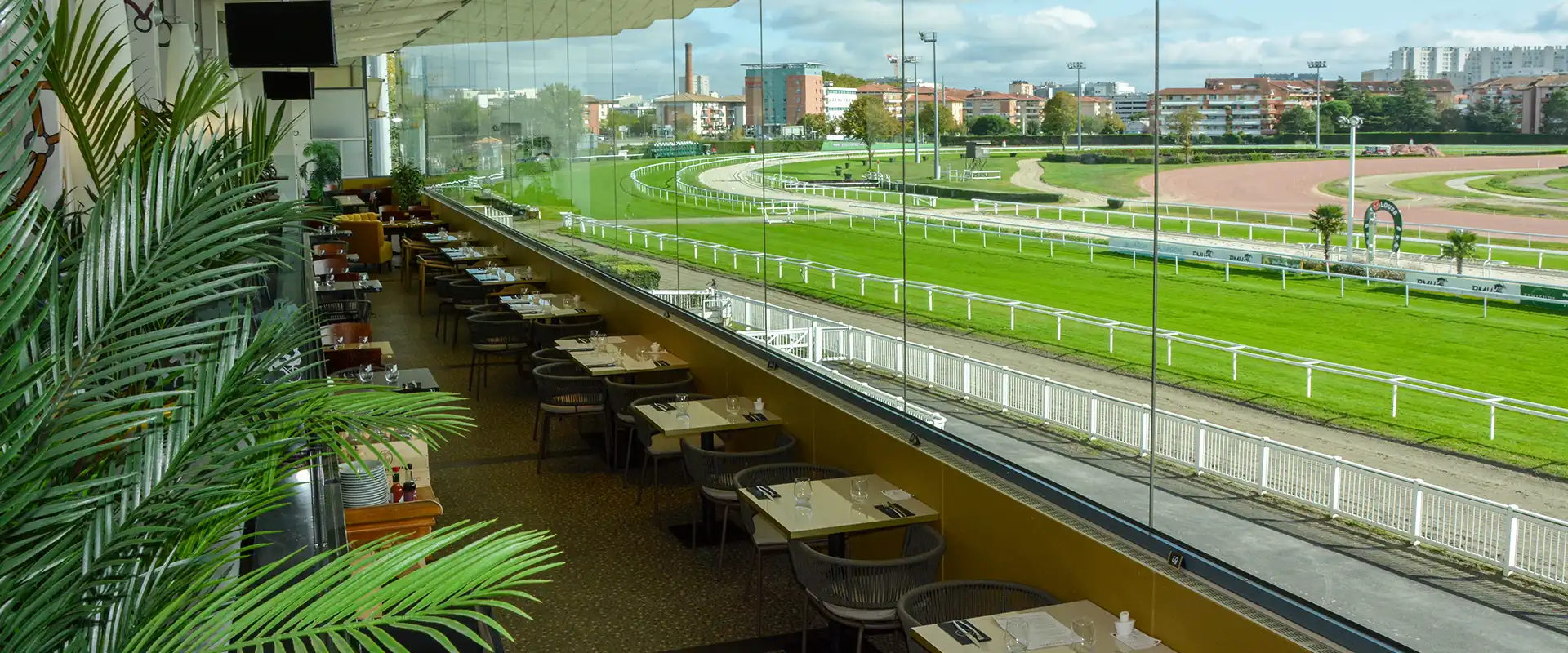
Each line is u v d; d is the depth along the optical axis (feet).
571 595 18.13
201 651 4.89
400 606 5.08
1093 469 13.62
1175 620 11.98
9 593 5.22
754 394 23.26
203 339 6.18
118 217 5.85
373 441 6.89
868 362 19.27
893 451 17.80
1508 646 8.09
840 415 19.45
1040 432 14.47
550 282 40.75
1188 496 11.88
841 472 19.07
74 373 5.50
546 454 26.12
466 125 58.34
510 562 5.35
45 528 5.45
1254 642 10.78
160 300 5.85
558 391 24.98
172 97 25.57
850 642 16.38
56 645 5.37
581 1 36.96
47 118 10.53
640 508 22.34
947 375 16.65
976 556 15.74
